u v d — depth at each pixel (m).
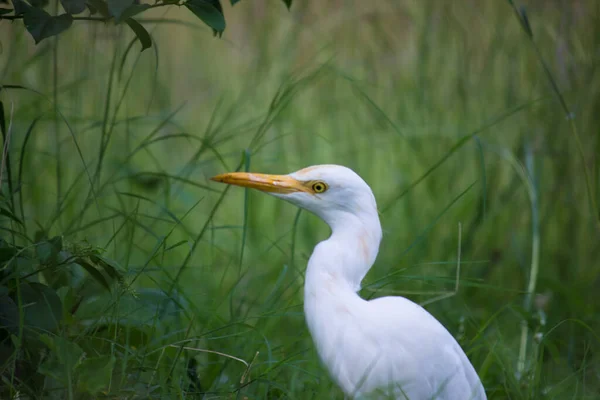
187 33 15.45
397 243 10.95
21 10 5.79
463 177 12.38
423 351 6.00
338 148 12.97
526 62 12.50
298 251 10.98
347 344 5.96
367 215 6.22
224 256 10.71
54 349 5.72
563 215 11.21
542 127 11.45
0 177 6.40
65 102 11.88
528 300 9.15
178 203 11.88
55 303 6.04
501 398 7.84
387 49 13.98
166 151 13.48
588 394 8.02
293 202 6.30
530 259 10.83
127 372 6.39
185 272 9.79
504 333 9.30
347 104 14.03
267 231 11.59
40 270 5.99
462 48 12.98
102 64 11.47
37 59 10.47
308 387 7.22
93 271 6.10
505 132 12.42
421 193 12.27
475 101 12.73
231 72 15.45
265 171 12.67
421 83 12.90
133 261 9.72
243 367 7.32
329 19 14.18
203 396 6.69
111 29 10.09
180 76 15.22
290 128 13.41
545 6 12.77
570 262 10.71
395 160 12.84
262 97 14.02
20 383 6.05
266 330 7.86
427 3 13.26
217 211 12.35
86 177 10.59
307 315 6.14
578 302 9.52
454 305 9.73
